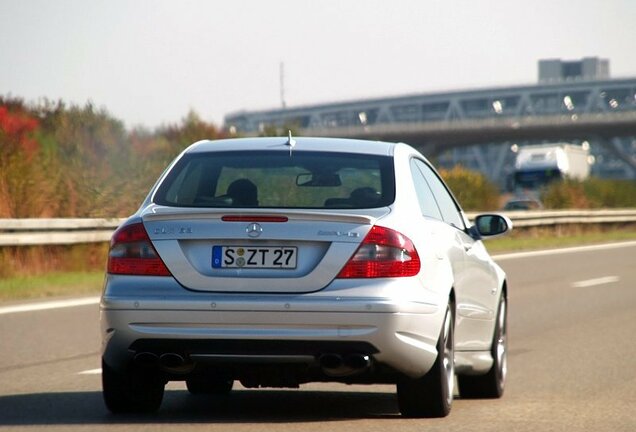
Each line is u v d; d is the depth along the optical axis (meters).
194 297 22.61
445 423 24.25
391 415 25.38
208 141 26.98
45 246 65.94
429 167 28.22
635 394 30.05
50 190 70.69
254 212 22.84
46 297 54.59
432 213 25.95
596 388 31.36
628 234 143.25
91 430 22.83
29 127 82.56
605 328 47.84
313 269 22.69
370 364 22.78
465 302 26.56
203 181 24.91
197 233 22.91
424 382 24.19
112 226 69.88
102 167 75.31
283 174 24.89
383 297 22.61
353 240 22.84
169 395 28.55
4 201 68.19
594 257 97.25
